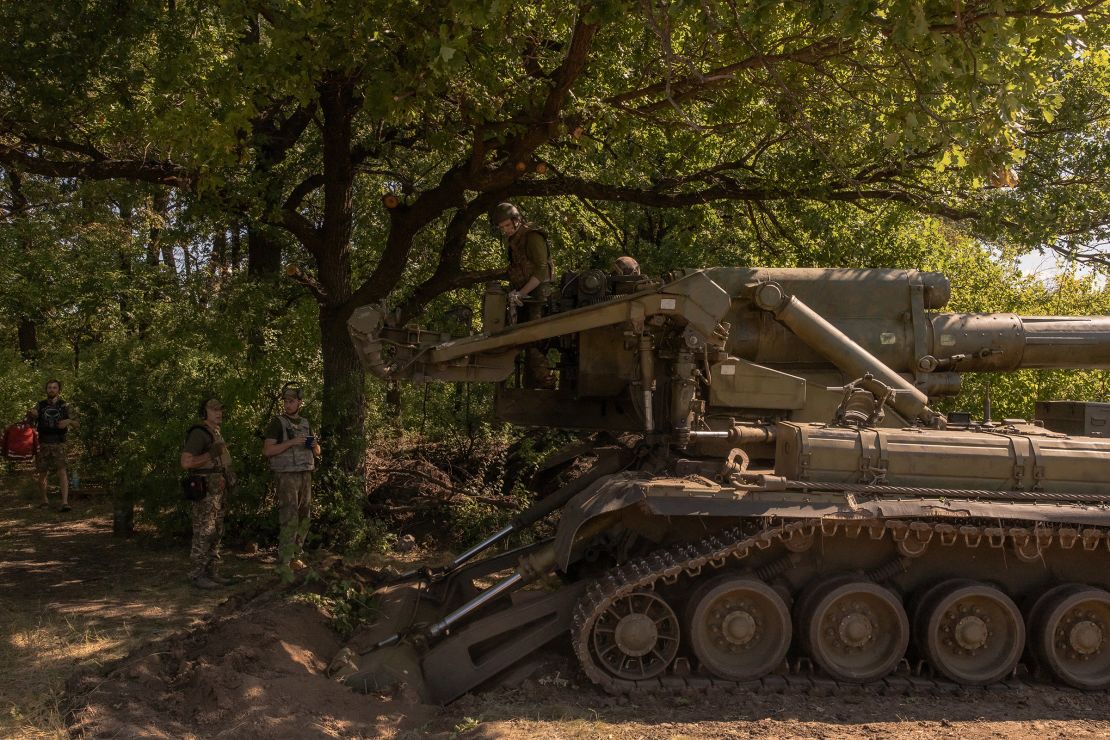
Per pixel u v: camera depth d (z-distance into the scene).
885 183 11.44
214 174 8.64
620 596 5.82
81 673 5.66
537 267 8.22
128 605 7.83
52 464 12.69
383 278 10.48
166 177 10.07
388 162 12.52
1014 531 6.00
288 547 7.56
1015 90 6.17
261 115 10.18
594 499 6.07
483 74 8.45
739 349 7.74
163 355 10.95
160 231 17.27
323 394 10.68
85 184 13.49
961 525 6.02
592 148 10.01
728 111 10.49
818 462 6.15
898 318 7.94
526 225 8.37
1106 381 11.77
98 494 13.87
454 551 10.38
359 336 7.25
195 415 10.26
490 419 13.20
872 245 12.64
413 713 5.55
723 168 11.44
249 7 8.12
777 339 7.79
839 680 6.04
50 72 9.00
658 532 6.45
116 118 9.35
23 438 13.41
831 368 7.86
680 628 6.06
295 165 12.41
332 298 10.81
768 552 6.32
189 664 5.62
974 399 11.95
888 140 6.70
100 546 10.30
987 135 6.49
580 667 6.18
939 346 7.89
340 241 10.73
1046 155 10.32
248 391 10.50
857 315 7.89
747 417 7.42
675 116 10.62
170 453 10.05
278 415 8.73
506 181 9.70
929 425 7.21
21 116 9.27
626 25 9.47
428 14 7.66
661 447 7.21
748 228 13.93
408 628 6.89
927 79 6.62
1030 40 7.18
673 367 7.23
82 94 9.22
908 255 12.90
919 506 5.93
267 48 8.41
